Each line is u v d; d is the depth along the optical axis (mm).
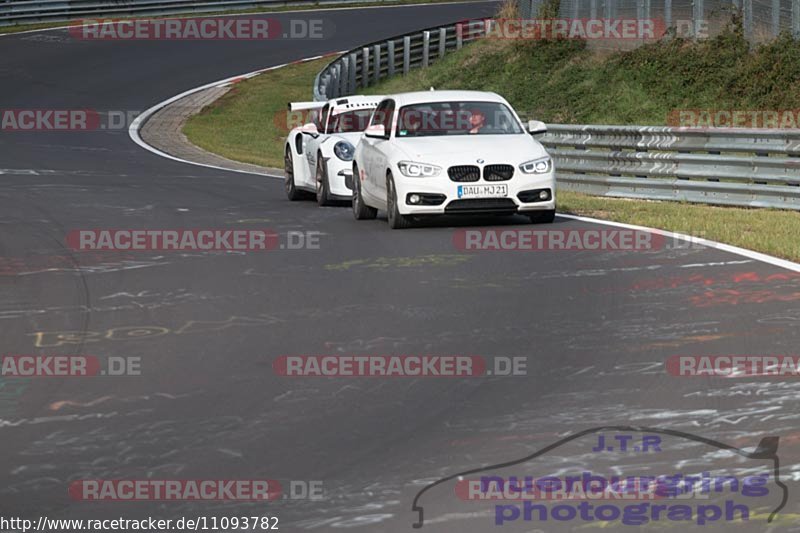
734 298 35062
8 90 143375
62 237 52656
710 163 63562
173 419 24531
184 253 47844
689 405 24281
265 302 37062
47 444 23094
